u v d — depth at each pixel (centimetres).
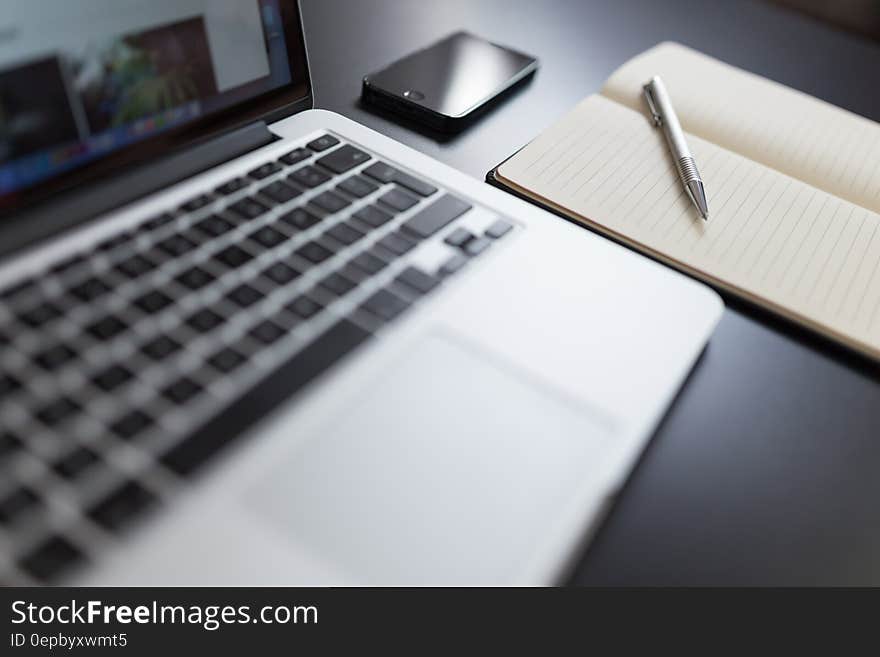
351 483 28
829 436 38
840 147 60
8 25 33
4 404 27
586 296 38
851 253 48
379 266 37
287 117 47
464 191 43
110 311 31
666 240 47
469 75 62
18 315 30
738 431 37
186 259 35
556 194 50
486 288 37
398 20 72
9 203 34
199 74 41
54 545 24
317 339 32
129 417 28
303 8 70
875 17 93
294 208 39
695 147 57
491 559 27
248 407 29
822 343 43
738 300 44
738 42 80
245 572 25
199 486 27
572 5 82
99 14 36
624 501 33
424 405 31
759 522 33
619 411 32
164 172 39
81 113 36
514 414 31
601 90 65
